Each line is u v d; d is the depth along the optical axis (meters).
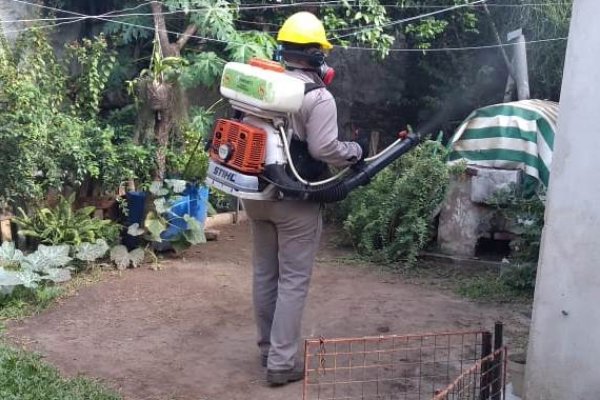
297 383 3.87
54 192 6.09
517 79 8.30
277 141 3.59
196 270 5.94
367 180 3.78
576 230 2.91
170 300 5.17
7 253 5.33
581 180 2.88
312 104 3.59
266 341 4.05
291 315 3.79
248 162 3.56
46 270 5.22
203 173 6.57
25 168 5.59
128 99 7.60
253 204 3.78
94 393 3.59
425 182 6.30
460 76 9.38
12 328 4.57
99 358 4.13
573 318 2.95
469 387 3.40
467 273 6.12
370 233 6.55
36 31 6.11
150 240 6.09
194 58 7.22
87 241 5.79
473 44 9.21
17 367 3.81
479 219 6.30
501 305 5.32
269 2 7.95
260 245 3.96
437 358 4.23
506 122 6.64
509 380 3.48
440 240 6.46
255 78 3.50
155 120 6.42
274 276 3.98
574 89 2.88
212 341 4.45
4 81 5.54
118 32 7.54
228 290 5.45
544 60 8.76
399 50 8.86
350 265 6.33
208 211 7.30
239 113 3.81
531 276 5.55
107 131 6.18
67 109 6.39
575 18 2.86
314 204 3.76
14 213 5.94
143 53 7.75
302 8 7.99
